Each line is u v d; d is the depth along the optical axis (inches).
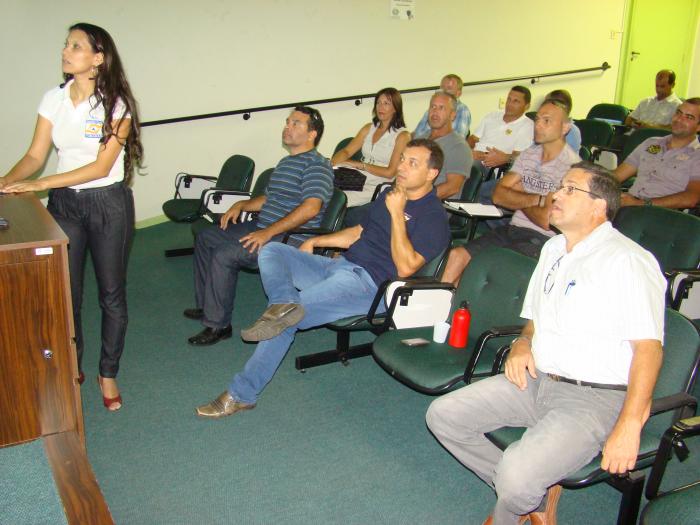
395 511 78.3
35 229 70.6
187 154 205.8
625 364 66.5
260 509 77.6
